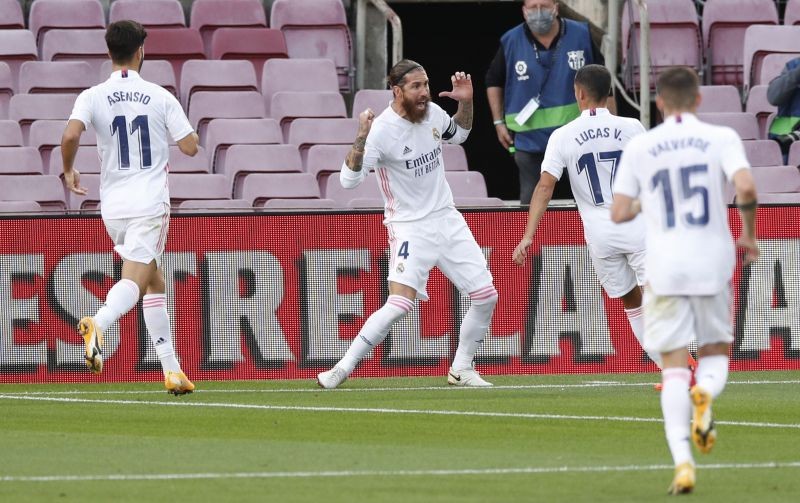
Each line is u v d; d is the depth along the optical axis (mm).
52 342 36094
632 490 20094
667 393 19875
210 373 36156
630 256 31844
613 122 31688
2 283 36000
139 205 30672
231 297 36188
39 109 48312
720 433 26016
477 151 66875
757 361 36812
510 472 21766
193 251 36156
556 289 36688
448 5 61500
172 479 21172
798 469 21984
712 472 21703
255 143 47312
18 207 42375
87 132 47406
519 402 30891
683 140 20078
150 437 25734
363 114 31062
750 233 19844
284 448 24359
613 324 36719
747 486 20375
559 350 36688
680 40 53094
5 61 51469
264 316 36250
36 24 53344
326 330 36375
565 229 36656
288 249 36312
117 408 30234
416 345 36469
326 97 49250
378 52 55844
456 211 33312
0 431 26609
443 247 33062
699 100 20438
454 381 34406
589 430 26469
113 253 36156
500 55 44281
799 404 30312
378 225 36438
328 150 46250
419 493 19906
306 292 36375
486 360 36594
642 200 20312
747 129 48000
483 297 33344
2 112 49625
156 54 51969
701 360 20672
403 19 64562
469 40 65875
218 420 28109
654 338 20156
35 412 29609
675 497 19422
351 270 36375
